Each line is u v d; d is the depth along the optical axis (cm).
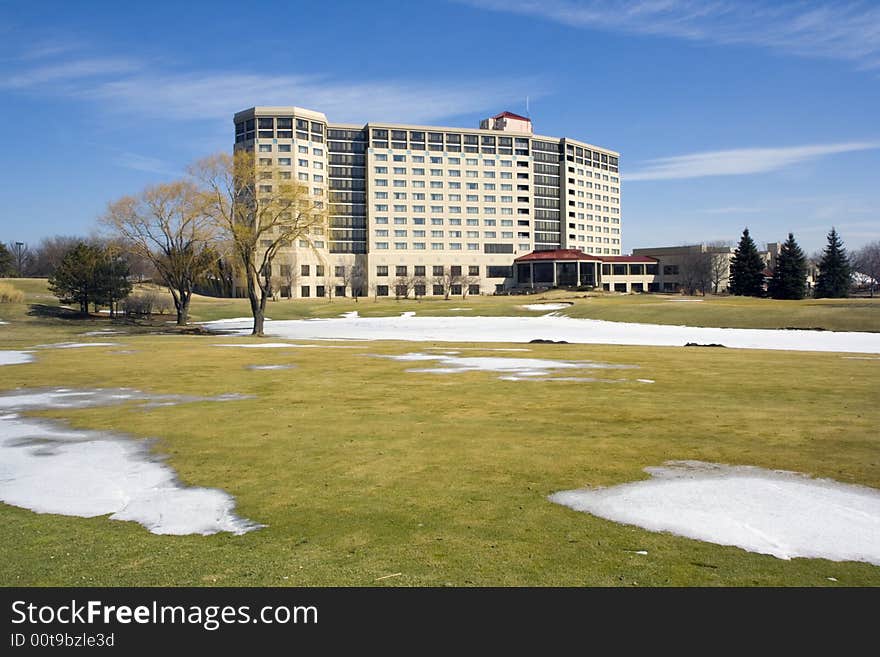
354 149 16462
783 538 804
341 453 1238
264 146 14962
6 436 1430
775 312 6006
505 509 916
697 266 14925
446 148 17088
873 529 832
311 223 5512
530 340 4741
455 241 17175
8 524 880
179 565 743
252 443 1329
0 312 7506
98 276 7838
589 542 795
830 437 1347
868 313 5584
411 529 841
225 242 6053
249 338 5072
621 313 6831
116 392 2064
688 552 763
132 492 1017
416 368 2712
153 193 6631
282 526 859
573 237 18775
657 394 1953
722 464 1141
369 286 16250
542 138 18238
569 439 1346
